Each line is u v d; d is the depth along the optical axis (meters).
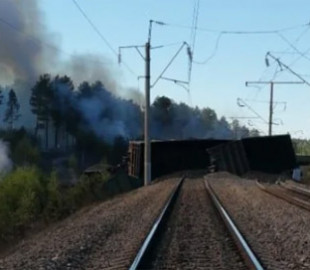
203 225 21.22
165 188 42.50
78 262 14.34
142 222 22.75
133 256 14.25
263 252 15.27
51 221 37.91
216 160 64.94
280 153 58.44
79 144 149.62
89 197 51.81
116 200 39.59
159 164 63.59
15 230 36.44
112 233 20.28
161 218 22.02
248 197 35.50
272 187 43.97
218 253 15.01
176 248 15.91
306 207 28.38
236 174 59.97
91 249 16.53
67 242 18.50
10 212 40.84
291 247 16.36
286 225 21.86
